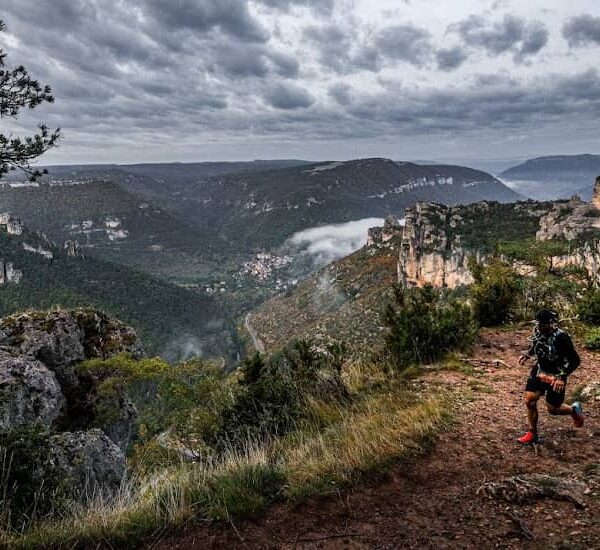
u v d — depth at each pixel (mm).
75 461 7574
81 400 11477
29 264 146750
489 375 8031
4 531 4215
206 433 7199
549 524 3480
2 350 10469
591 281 13750
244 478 4613
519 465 4594
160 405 13000
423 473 4570
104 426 11203
